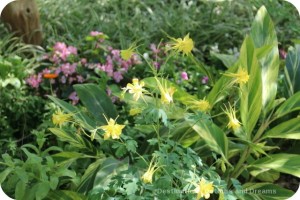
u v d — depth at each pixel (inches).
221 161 60.8
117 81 86.0
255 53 62.8
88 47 95.4
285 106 64.9
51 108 78.7
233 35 113.8
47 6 116.0
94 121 66.2
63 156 64.0
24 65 92.0
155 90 57.1
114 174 55.9
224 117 69.5
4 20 105.7
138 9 114.3
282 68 86.4
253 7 120.5
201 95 82.2
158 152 52.1
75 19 113.7
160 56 95.8
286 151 73.7
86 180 59.4
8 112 83.0
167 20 110.7
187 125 62.2
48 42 106.7
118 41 107.5
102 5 119.3
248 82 62.6
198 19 115.7
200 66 73.0
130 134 69.4
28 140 82.4
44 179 56.5
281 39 110.9
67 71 86.3
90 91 68.3
